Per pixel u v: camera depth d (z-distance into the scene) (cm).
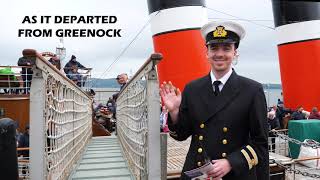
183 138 346
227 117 313
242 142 315
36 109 370
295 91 1852
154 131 418
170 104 337
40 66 366
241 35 320
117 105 1393
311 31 1781
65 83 595
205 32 326
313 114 1598
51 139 439
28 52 342
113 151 1012
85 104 1112
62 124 549
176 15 1338
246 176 310
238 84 321
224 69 318
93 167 729
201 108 323
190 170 317
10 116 1208
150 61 406
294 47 1823
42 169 369
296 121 1352
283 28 1856
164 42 1370
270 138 1298
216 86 323
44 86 377
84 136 1048
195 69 1345
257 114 307
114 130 1959
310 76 1800
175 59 1353
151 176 417
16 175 284
